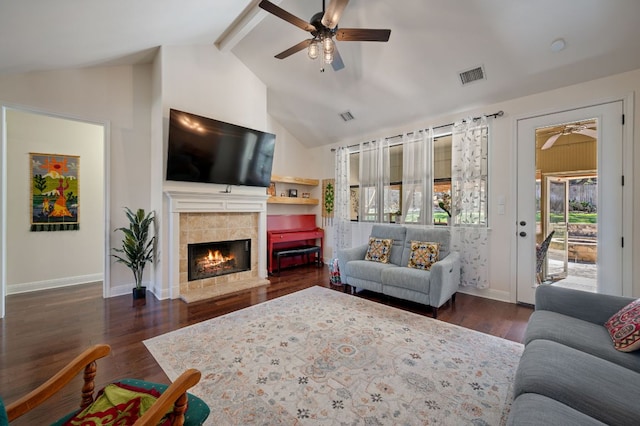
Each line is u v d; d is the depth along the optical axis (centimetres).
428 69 345
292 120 543
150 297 361
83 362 115
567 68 294
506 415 158
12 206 371
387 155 478
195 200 375
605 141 290
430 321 289
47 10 207
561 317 186
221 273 414
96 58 325
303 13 319
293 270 526
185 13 286
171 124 339
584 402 108
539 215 334
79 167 420
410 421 154
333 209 571
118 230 366
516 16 260
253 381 188
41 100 314
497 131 362
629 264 278
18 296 362
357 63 369
